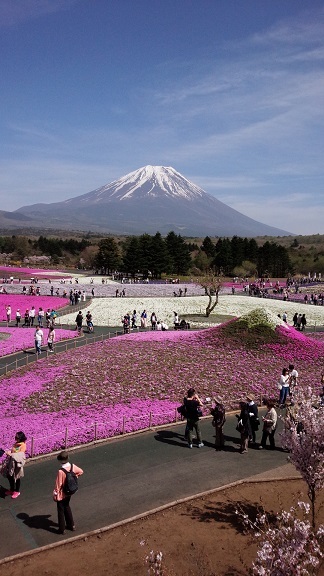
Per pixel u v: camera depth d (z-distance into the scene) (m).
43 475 17.25
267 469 17.86
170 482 16.67
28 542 13.04
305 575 10.17
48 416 23.73
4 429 21.64
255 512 14.56
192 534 13.42
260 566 9.62
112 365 33.28
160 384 29.12
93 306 71.75
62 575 11.66
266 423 19.81
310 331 55.81
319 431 13.23
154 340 41.78
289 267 165.25
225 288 104.75
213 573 11.64
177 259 152.88
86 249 186.38
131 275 140.38
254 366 33.44
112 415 23.67
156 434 21.58
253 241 168.50
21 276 119.19
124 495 15.69
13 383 29.98
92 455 19.05
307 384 29.50
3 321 59.56
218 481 16.80
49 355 38.38
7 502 15.28
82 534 13.37
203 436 21.44
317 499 15.34
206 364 33.59
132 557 12.35
